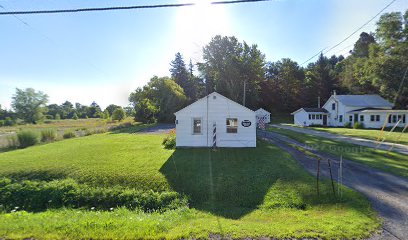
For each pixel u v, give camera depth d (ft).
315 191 25.31
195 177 31.42
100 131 105.70
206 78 200.03
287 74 211.82
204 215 20.86
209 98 54.44
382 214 18.47
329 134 79.05
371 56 116.78
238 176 31.37
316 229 15.16
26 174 34.94
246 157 42.80
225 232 14.71
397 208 19.79
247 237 14.05
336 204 22.04
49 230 14.90
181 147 54.29
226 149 51.62
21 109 219.00
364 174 31.07
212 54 187.83
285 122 161.89
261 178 30.30
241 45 185.88
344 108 118.01
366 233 14.88
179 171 33.73
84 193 28.60
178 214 21.62
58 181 32.14
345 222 16.61
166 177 31.60
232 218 19.97
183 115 54.39
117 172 33.55
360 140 62.90
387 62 103.71
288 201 23.79
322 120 134.72
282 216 19.71
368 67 115.24
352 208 20.16
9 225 15.89
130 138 75.92
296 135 75.92
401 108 113.29
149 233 14.57
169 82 173.47
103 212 24.27
